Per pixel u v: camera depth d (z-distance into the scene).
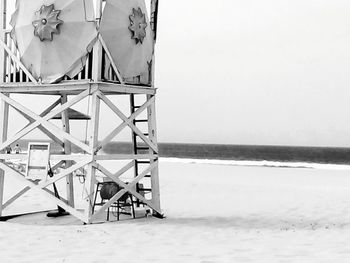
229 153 117.12
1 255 8.40
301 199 18.52
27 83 12.17
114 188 12.23
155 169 13.32
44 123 12.02
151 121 13.31
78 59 11.48
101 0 11.45
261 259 8.19
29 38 11.87
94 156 11.38
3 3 12.73
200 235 10.50
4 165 12.64
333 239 9.99
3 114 12.73
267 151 135.88
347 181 28.23
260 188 22.61
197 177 29.73
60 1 11.57
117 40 11.93
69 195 13.74
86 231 10.63
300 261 7.98
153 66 13.35
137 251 8.81
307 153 120.25
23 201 16.81
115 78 12.23
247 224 12.45
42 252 8.65
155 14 13.35
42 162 12.19
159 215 13.29
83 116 14.08
